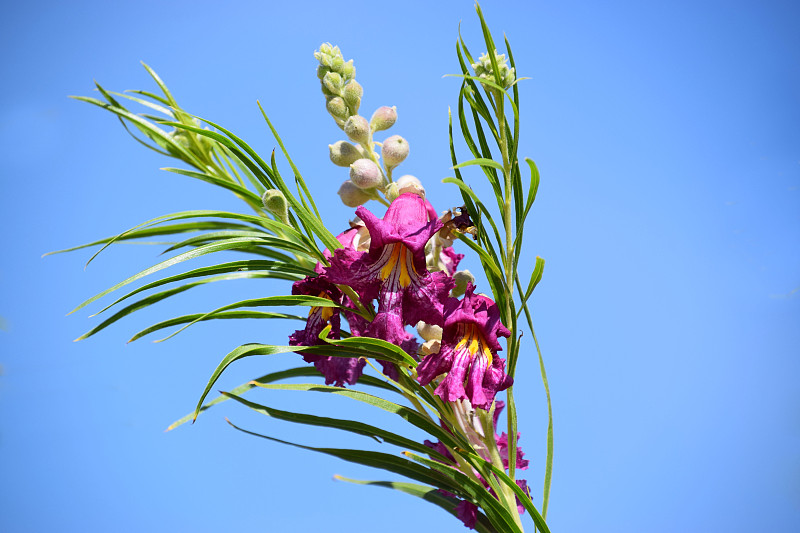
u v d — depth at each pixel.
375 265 0.53
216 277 0.55
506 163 0.55
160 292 0.55
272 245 0.55
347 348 0.54
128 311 0.55
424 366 0.53
